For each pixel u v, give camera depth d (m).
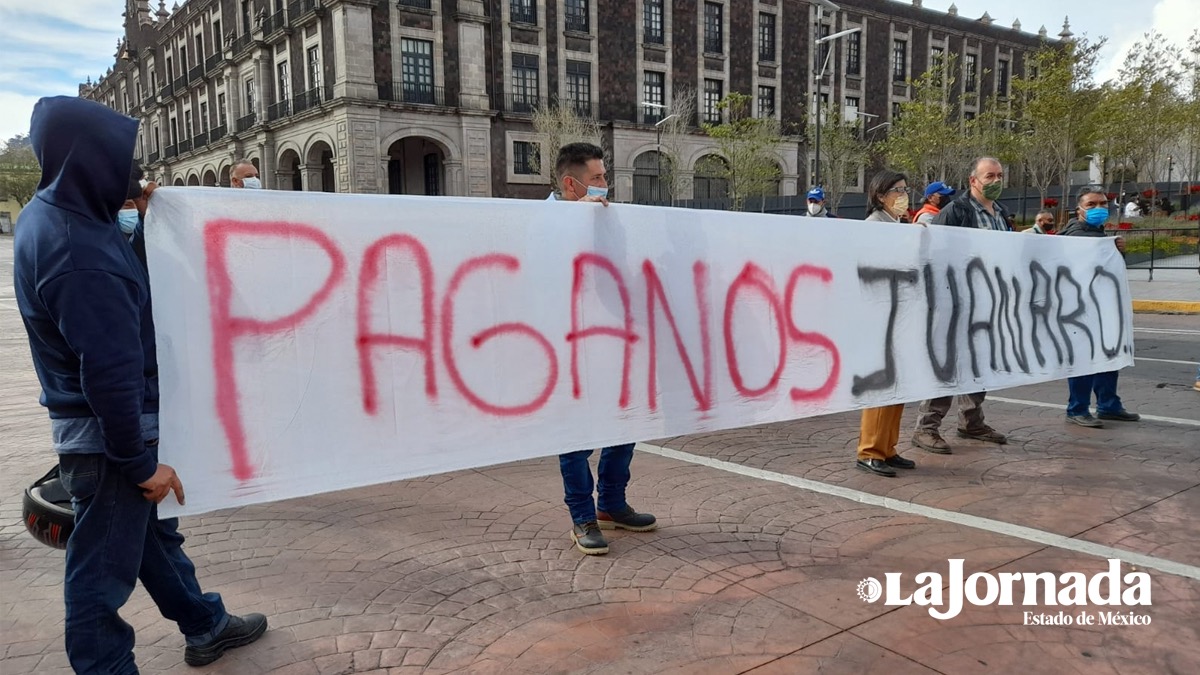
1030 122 30.72
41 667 2.66
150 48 56.03
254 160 42.09
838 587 3.18
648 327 3.63
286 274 2.74
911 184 34.62
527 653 2.69
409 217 2.99
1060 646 2.70
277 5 37.75
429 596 3.14
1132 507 4.04
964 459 5.00
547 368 3.34
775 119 40.25
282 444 2.73
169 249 2.53
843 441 5.57
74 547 2.15
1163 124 29.09
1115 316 5.73
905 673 2.54
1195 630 2.80
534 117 36.75
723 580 3.27
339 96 33.16
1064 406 6.56
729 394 3.91
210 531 3.88
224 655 2.69
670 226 3.69
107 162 2.00
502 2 36.72
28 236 1.98
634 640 2.78
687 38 42.62
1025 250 5.19
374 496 4.41
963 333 4.86
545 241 3.33
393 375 2.97
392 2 34.00
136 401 2.06
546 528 3.90
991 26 54.78
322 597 3.14
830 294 4.26
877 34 49.81
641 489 4.49
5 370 9.05
